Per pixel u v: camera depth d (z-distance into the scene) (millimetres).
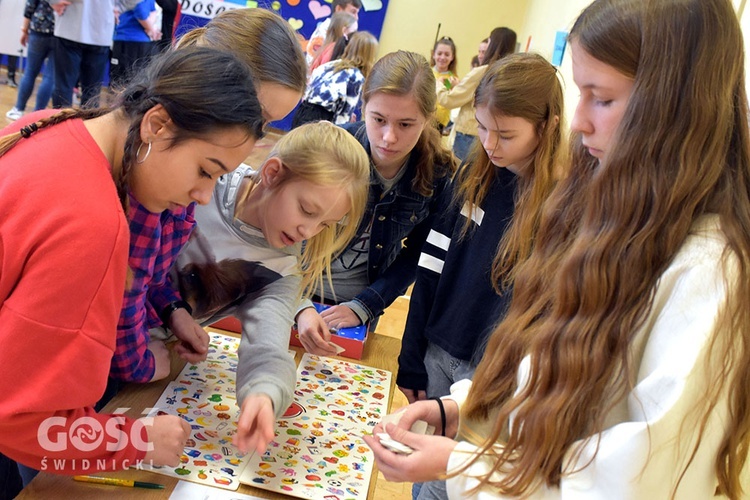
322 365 1423
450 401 1053
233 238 1289
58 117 855
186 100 794
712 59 732
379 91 1562
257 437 1000
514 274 1230
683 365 679
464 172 1575
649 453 678
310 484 1017
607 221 784
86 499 900
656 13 740
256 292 1329
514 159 1386
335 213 1232
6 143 833
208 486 968
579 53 805
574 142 973
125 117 857
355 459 1105
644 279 756
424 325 1599
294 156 1203
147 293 1236
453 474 837
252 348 1179
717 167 749
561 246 940
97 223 772
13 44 5738
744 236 718
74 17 4094
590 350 774
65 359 770
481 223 1483
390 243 1774
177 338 1294
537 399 810
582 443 750
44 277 750
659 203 748
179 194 855
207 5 7008
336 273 1812
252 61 1143
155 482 952
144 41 4695
